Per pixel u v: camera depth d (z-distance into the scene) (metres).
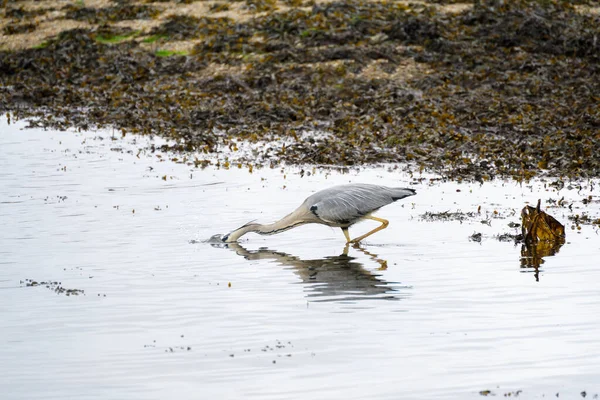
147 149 23.64
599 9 33.69
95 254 13.79
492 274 12.52
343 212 14.38
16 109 30.17
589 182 19.17
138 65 32.94
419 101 26.48
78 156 22.62
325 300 11.40
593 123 23.56
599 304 11.07
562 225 14.43
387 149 22.64
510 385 8.70
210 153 23.03
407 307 11.07
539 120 24.28
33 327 10.45
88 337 10.10
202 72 32.00
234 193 18.33
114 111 28.78
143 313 10.92
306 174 20.27
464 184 19.06
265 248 14.35
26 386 8.77
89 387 8.73
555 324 10.35
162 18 37.19
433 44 30.95
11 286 12.11
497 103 25.92
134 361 9.36
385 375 8.94
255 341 9.92
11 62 35.09
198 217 16.28
